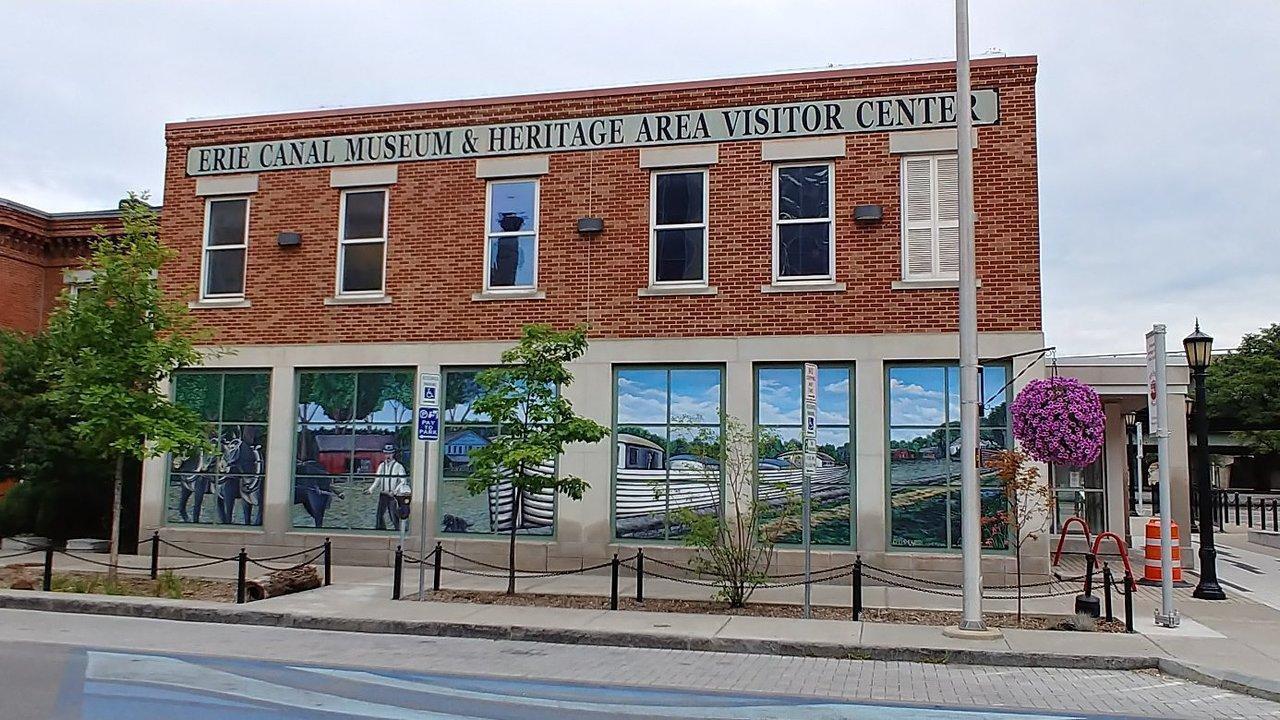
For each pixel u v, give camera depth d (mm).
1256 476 63312
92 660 10633
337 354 18984
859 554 16250
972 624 12125
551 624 12664
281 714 8352
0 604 14469
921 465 16484
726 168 17641
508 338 18266
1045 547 15836
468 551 17906
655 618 13211
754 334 17203
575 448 17656
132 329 16312
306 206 19484
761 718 8508
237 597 14133
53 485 22109
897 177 16984
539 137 18469
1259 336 58719
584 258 18047
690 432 17375
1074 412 13086
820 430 16891
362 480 18766
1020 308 16250
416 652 11523
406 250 18906
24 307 27188
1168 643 11711
